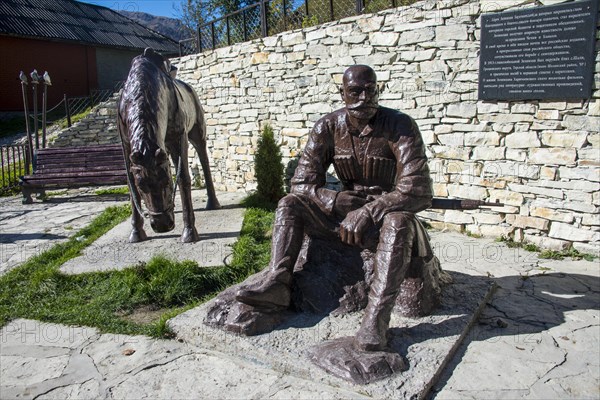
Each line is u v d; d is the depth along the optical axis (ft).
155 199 12.96
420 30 20.06
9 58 62.08
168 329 10.78
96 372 9.46
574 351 9.66
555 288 13.42
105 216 23.82
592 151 16.40
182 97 18.83
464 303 11.33
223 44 33.81
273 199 25.85
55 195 33.04
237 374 9.10
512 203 18.51
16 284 14.84
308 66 24.91
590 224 16.66
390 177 10.85
